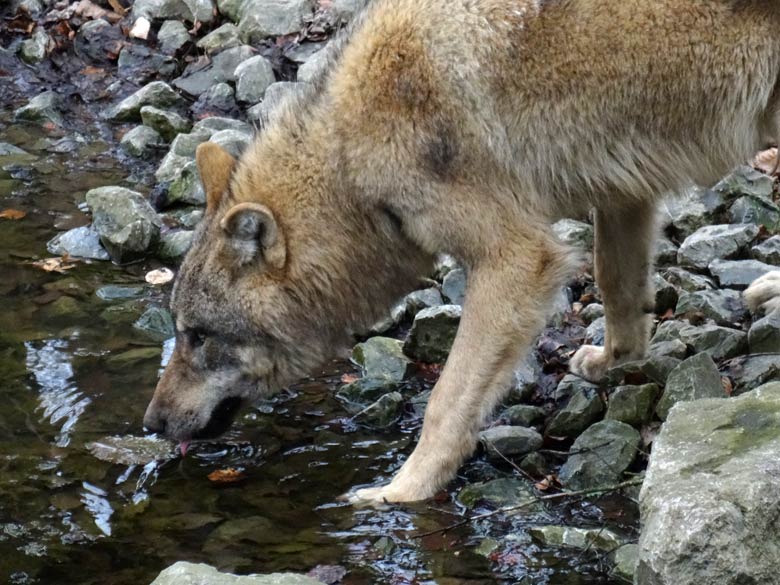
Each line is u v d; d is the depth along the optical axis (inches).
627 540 320.8
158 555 329.1
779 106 341.4
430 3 339.6
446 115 336.5
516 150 343.0
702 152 351.9
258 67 638.5
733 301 435.2
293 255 358.0
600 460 354.0
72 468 371.6
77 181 575.8
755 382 379.6
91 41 706.2
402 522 340.5
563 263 349.4
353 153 346.3
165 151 606.9
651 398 370.0
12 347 438.9
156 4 712.4
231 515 348.2
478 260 348.5
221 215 361.7
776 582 249.0
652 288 393.1
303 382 422.9
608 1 332.2
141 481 365.7
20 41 713.6
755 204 497.7
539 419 388.8
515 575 312.7
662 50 334.0
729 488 254.1
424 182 341.7
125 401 405.7
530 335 348.5
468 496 350.0
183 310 369.7
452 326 423.2
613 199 363.9
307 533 338.0
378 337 436.8
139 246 505.4
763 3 330.3
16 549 333.1
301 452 381.4
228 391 378.0
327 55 365.1
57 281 487.2
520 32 334.6
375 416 394.9
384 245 362.9
